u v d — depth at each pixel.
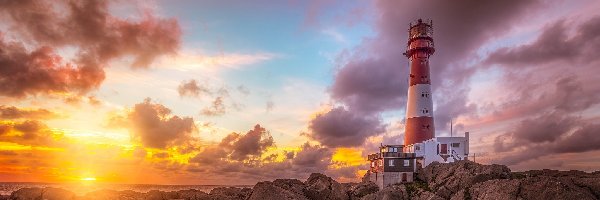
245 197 81.06
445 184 80.50
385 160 92.06
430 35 109.88
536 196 64.00
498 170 79.31
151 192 84.38
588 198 61.62
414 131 104.38
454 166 85.81
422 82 107.00
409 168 91.62
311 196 80.31
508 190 66.81
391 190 79.56
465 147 98.38
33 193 82.81
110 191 89.31
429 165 92.00
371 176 98.69
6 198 83.75
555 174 79.62
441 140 98.00
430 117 104.88
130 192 89.25
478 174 77.56
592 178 67.31
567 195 61.81
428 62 109.00
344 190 84.62
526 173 82.69
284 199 72.75
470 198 72.50
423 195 79.06
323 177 88.62
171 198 81.62
